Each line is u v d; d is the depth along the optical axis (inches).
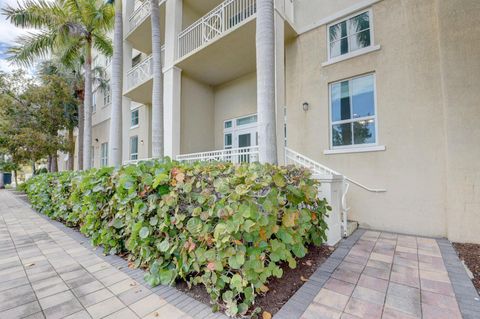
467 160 160.9
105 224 148.6
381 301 92.1
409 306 88.7
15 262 133.6
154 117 265.7
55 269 124.0
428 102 182.4
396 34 198.4
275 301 92.5
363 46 217.6
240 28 234.2
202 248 94.1
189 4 337.4
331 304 90.4
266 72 169.3
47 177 281.3
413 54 190.1
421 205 182.5
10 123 467.5
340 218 175.5
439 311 85.5
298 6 257.0
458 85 165.5
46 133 512.4
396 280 108.8
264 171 102.9
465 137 162.1
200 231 93.2
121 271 121.3
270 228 95.3
